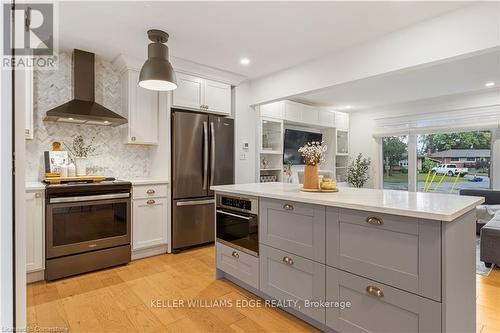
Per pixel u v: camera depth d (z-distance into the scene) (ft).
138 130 11.31
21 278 2.11
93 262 9.43
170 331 6.21
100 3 7.29
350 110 21.16
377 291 5.13
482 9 7.17
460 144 16.96
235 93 13.67
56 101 10.50
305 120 18.03
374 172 20.39
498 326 6.23
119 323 6.50
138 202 10.61
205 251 11.76
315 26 8.55
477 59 10.87
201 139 12.09
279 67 12.21
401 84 14.29
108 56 11.04
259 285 7.52
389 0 7.20
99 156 11.48
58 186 8.71
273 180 16.44
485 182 15.99
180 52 10.58
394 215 4.90
